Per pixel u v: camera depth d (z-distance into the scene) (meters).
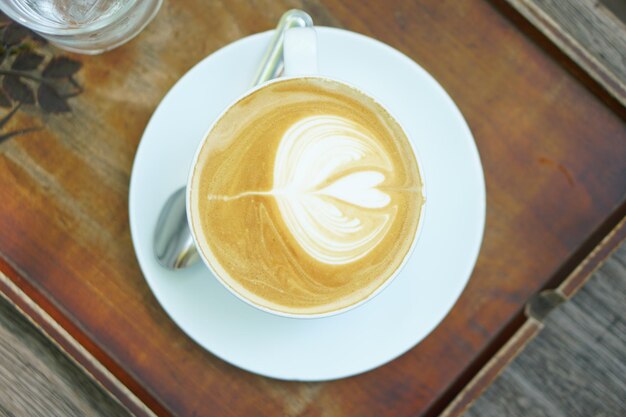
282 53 0.46
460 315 0.49
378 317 0.46
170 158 0.46
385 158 0.45
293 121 0.45
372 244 0.44
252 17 0.49
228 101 0.46
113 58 0.49
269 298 0.44
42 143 0.48
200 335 0.46
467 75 0.49
